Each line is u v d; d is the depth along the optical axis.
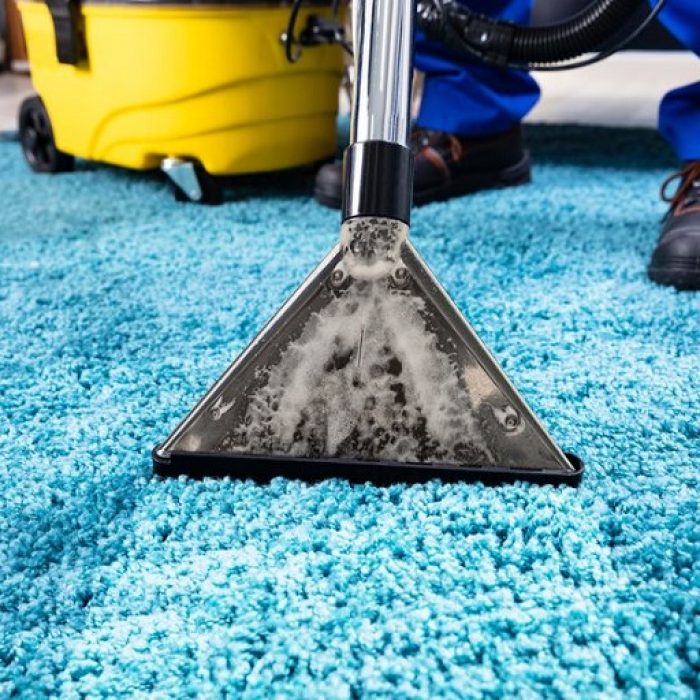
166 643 0.40
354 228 0.49
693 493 0.53
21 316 0.83
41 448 0.58
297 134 1.32
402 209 0.48
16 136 1.82
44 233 1.13
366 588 0.43
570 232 1.14
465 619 0.41
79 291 0.91
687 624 0.41
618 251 1.07
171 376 0.70
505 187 1.40
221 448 0.53
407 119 0.48
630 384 0.69
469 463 0.52
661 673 0.38
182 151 1.25
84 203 1.29
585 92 2.57
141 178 1.47
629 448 0.59
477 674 0.38
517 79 1.31
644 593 0.43
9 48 2.87
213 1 1.13
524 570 0.46
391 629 0.40
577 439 0.60
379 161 0.48
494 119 1.30
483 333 0.79
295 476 0.53
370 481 0.53
